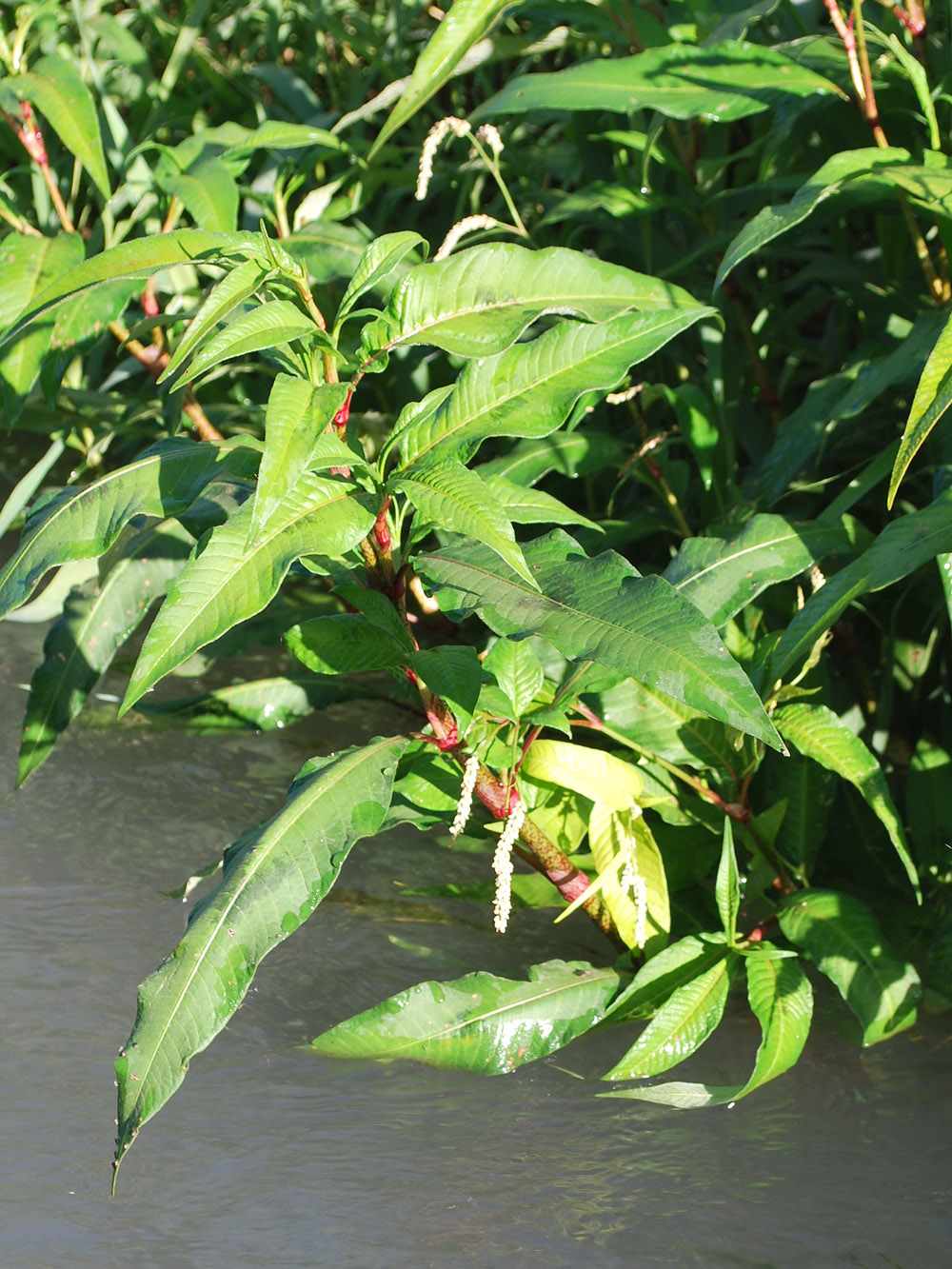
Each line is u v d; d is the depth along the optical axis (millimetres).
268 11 4504
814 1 2898
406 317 1835
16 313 2496
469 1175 1670
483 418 1831
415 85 2258
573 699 1916
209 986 1561
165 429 2932
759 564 2121
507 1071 1849
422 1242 1544
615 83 2553
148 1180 1634
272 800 2672
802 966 2156
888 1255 1539
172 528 2564
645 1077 1851
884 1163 1710
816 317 4012
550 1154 1718
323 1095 1827
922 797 2330
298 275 1765
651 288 1933
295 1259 1508
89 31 3787
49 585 3488
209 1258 1506
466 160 3980
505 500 1953
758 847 2139
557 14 2859
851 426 2756
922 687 2834
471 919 2287
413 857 2496
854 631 2906
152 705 2652
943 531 1927
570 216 2896
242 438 1977
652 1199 1633
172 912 2240
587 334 1839
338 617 1877
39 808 2598
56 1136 1701
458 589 1795
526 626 1707
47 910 2236
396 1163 1688
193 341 1678
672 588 1685
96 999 1990
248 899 1618
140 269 1846
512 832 1770
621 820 1966
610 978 1931
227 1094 1819
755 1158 1720
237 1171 1661
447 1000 1857
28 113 2930
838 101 2781
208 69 4141
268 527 1661
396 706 3016
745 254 2082
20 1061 1843
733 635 2201
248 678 3230
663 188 3219
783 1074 1904
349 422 2752
